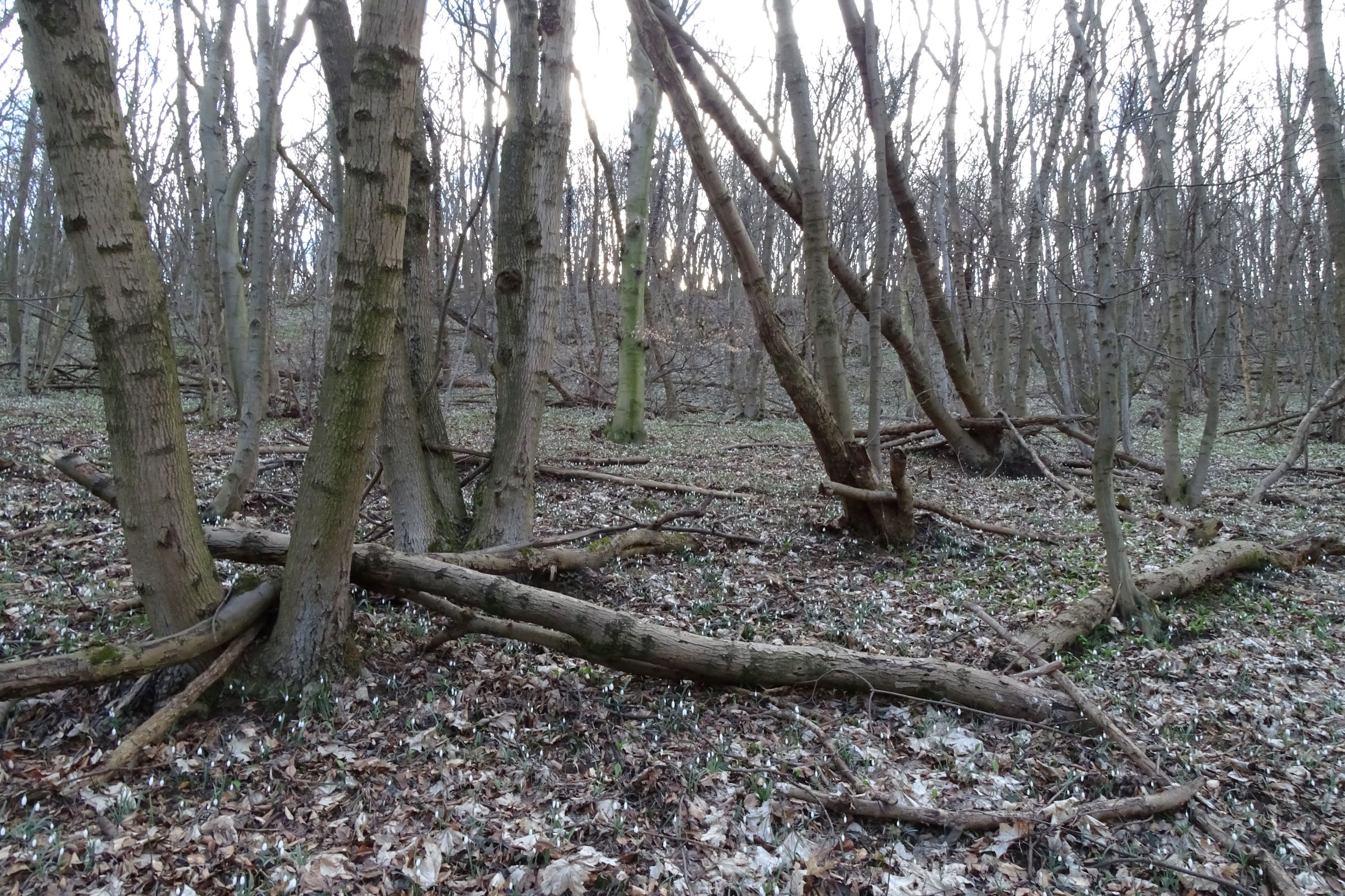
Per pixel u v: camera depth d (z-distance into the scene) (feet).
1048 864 10.64
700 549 24.68
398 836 10.66
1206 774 12.74
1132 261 43.91
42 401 52.90
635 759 12.78
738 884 10.08
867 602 20.48
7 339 81.05
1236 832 11.29
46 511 23.70
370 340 12.92
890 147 33.83
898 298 66.39
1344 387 35.47
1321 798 12.30
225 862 10.04
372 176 12.41
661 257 91.61
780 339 24.72
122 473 12.39
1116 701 15.19
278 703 13.30
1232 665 17.19
